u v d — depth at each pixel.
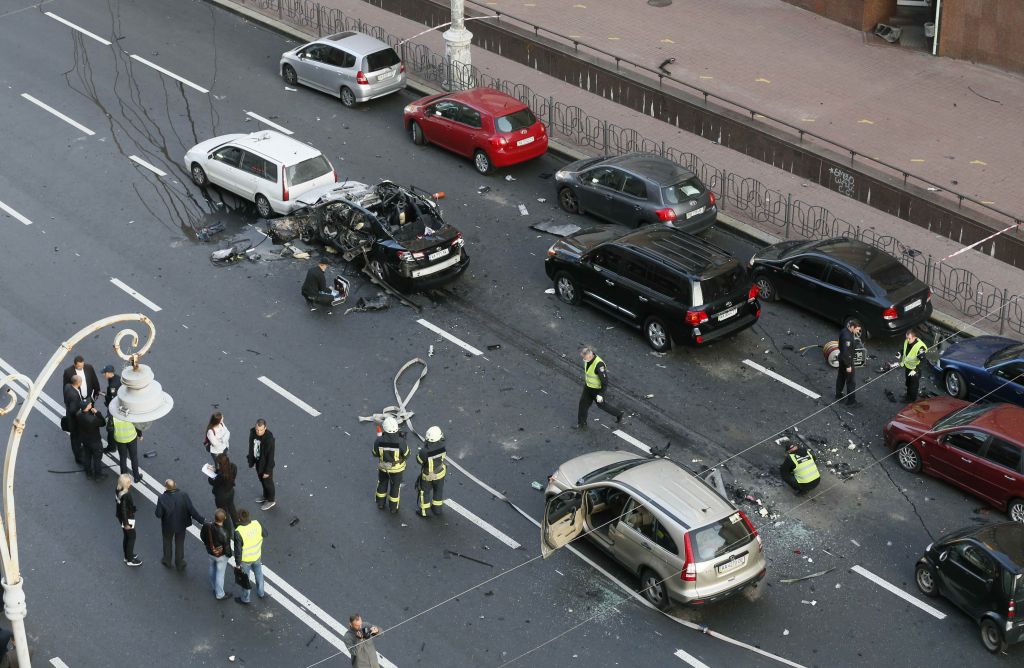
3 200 54.22
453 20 61.03
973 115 59.81
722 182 53.19
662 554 33.81
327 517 38.28
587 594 35.44
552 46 65.06
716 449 40.88
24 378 26.03
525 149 55.78
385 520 38.19
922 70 63.75
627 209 50.94
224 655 33.69
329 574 36.25
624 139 59.28
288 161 52.41
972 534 33.81
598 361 40.38
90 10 70.38
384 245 48.09
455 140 56.66
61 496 38.94
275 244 51.84
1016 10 61.44
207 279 49.69
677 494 34.53
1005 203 52.84
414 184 55.62
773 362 44.94
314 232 51.56
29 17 69.44
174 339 46.19
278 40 67.88
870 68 64.12
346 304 48.31
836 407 42.66
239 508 38.47
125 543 36.03
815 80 63.19
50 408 42.59
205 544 34.50
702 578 33.22
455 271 48.75
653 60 65.06
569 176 53.12
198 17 70.00
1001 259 50.09
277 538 37.50
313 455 40.81
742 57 65.38
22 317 47.22
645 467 35.91
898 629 34.19
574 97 63.12
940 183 54.47
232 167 53.88
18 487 39.25
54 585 35.81
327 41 61.78
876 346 45.69
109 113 60.72
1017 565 32.44
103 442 41.47
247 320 47.31
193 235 52.41
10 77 63.53
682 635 34.09
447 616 34.84
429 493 38.03
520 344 46.12
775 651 33.59
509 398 43.34
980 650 33.47
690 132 59.91
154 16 69.94
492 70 65.56
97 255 50.97
